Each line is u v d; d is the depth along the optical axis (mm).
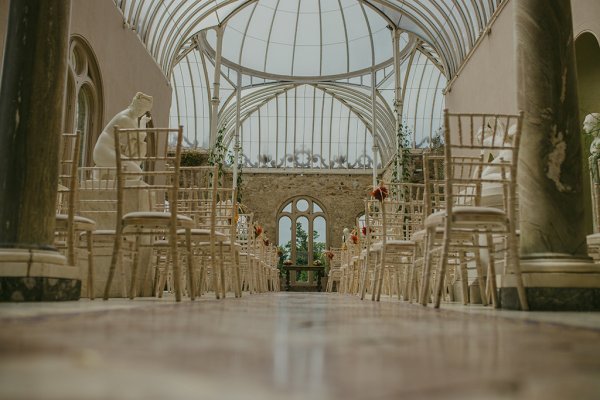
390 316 2775
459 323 2314
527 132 4191
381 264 5883
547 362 1140
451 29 13461
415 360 1147
